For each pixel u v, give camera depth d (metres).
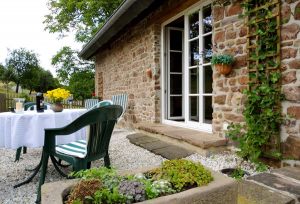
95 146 2.56
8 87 28.44
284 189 1.99
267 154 2.99
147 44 5.82
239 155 3.20
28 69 28.38
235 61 3.48
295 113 2.73
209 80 4.28
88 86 15.03
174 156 3.60
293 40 2.73
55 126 2.78
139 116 6.38
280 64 2.86
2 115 2.66
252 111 3.09
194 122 4.61
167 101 5.52
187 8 4.54
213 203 1.62
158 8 5.26
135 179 1.68
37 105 3.09
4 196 2.54
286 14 2.79
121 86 7.59
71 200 1.44
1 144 2.65
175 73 5.59
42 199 1.41
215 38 3.83
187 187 1.67
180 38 5.62
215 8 3.82
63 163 3.69
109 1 13.59
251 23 3.14
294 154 2.74
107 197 1.45
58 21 15.12
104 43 7.72
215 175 1.84
